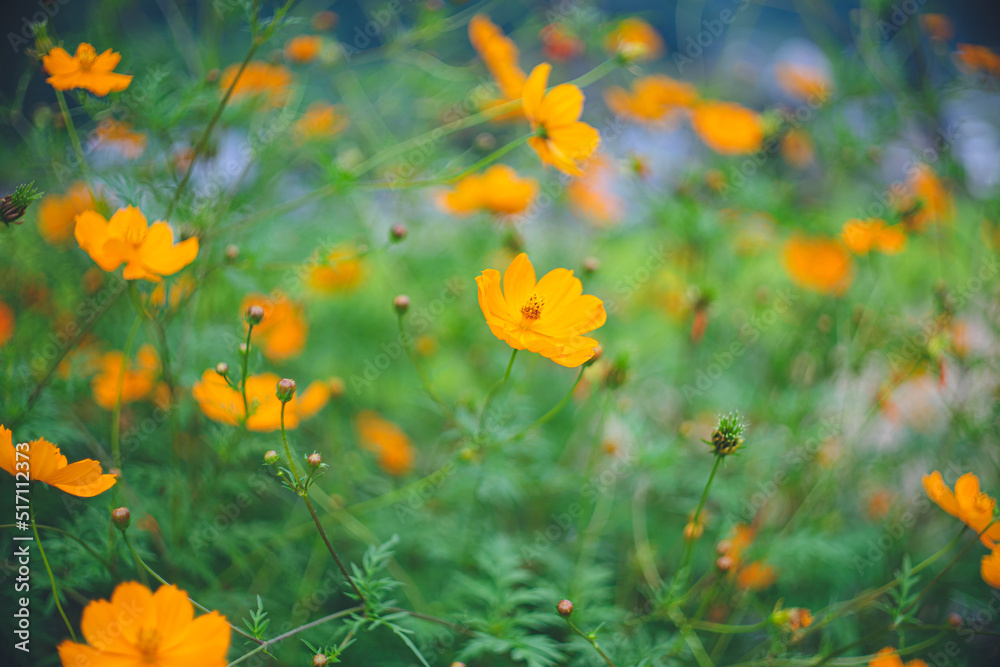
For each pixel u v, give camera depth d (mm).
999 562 1027
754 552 1181
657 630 1182
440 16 1264
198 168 1155
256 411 1080
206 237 1119
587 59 1605
